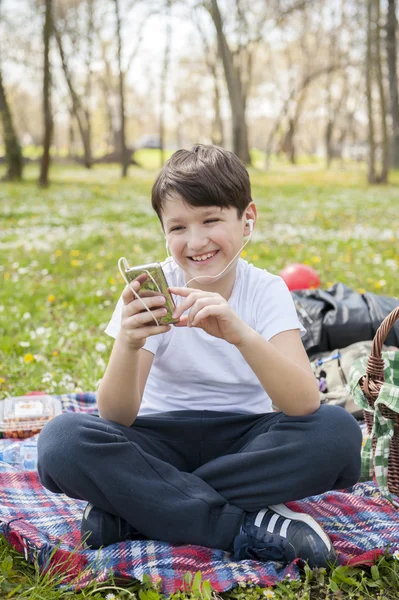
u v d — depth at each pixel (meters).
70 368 4.23
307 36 39.25
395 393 2.34
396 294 6.33
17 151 21.61
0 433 3.15
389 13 26.94
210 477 2.24
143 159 45.50
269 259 8.43
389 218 13.05
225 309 2.05
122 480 2.12
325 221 12.44
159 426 2.36
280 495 2.17
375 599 2.02
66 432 2.13
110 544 2.22
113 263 8.14
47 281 6.99
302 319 3.74
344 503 2.55
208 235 2.22
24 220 12.47
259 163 39.59
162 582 2.07
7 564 2.16
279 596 2.03
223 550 2.24
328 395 3.26
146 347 2.34
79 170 29.39
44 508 2.51
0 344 4.60
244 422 2.37
